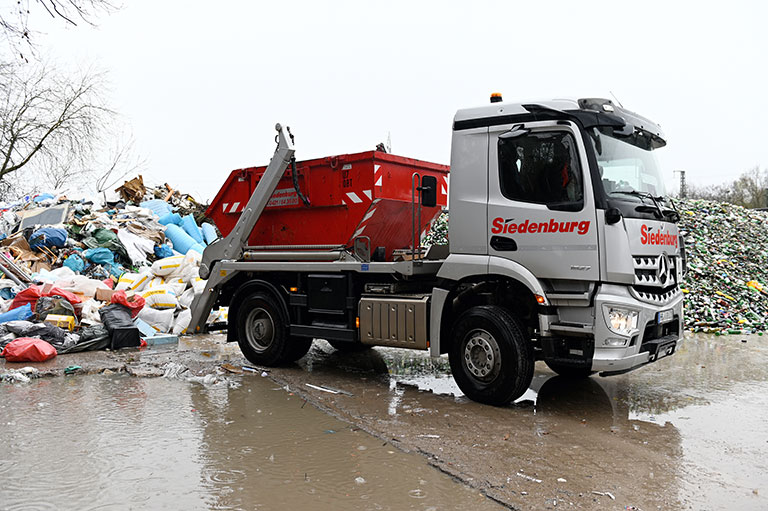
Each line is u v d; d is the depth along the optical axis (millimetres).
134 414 5789
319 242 7812
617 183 5906
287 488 4090
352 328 7285
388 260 7801
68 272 12070
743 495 4070
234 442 5016
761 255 16312
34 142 24297
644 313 5742
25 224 14633
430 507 3816
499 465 4562
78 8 7195
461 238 6422
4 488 4020
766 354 9258
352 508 3789
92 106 25203
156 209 17203
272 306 7996
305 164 7852
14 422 5477
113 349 9219
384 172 7316
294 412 5941
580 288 5816
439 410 6078
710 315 12031
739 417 5918
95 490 4000
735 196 59438
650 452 4902
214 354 9047
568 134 5863
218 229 9094
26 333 8664
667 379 7582
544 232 5895
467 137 6438
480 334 6250
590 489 4129
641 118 6559
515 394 6023
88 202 16922
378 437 5199
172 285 11258
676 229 6539
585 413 6039
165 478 4223
